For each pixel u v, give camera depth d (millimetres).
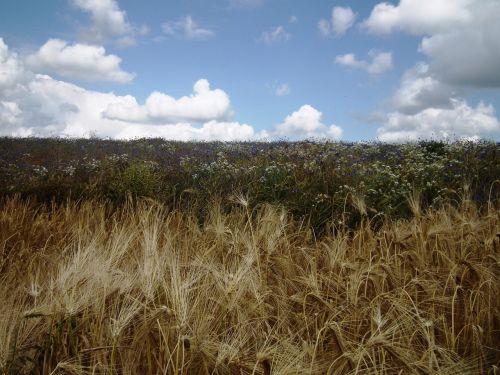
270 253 4141
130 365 2406
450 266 3863
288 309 3369
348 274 3715
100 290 2711
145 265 2936
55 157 13469
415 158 10484
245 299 3162
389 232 4820
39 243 5133
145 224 4961
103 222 5418
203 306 2836
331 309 2988
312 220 6680
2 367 2160
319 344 2693
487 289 3564
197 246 4598
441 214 5363
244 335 2725
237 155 13086
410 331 2912
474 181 8367
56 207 7367
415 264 4051
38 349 2303
